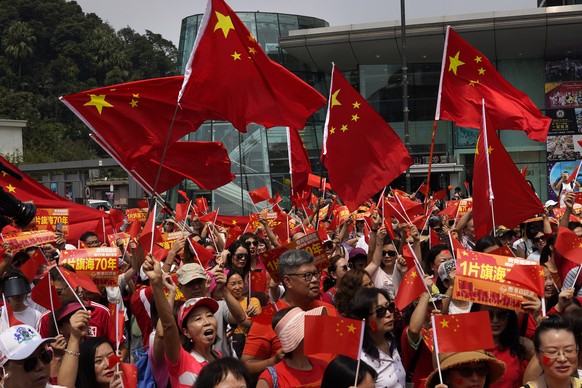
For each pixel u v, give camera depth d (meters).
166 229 15.64
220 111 10.11
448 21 39.16
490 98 12.74
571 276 8.94
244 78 10.09
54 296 7.31
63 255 8.78
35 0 115.88
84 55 114.50
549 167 41.47
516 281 6.64
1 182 12.28
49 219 12.29
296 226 14.69
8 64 111.31
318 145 44.94
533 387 5.70
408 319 7.90
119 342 7.49
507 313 6.89
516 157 42.06
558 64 41.59
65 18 116.44
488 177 10.39
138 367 6.98
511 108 12.66
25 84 108.56
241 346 8.26
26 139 96.25
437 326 5.99
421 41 40.03
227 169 11.38
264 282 9.97
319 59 42.94
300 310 6.44
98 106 10.16
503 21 38.56
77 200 41.53
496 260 6.74
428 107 43.19
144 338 9.28
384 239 10.27
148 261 6.52
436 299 7.80
